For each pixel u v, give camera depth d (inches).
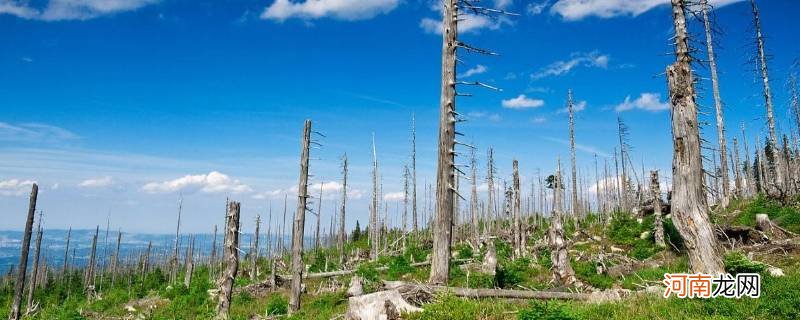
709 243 505.4
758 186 2237.9
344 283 1176.2
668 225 1222.9
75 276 3078.2
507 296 552.1
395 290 486.6
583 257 1173.7
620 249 1274.6
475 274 802.8
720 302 418.3
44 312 1529.3
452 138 554.9
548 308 391.2
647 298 470.9
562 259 813.9
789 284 442.3
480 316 424.2
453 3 572.7
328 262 1899.6
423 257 1549.0
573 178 1847.9
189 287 1526.8
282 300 983.6
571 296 555.5
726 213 1278.3
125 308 1450.5
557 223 834.2
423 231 2532.0
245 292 1179.9
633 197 2425.0
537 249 1389.0
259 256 2763.3
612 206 2605.8
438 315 424.8
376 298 464.4
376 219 1998.0
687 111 534.0
